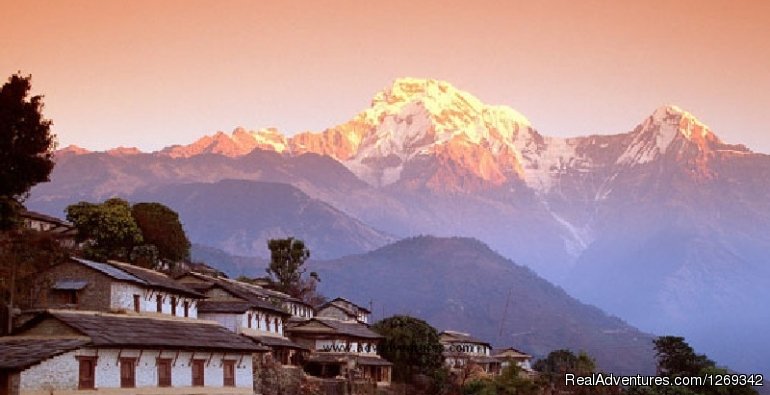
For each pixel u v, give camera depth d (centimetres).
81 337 14175
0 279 17562
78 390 13875
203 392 16088
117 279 17488
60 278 17650
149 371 15112
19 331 14488
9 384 13125
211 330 17275
